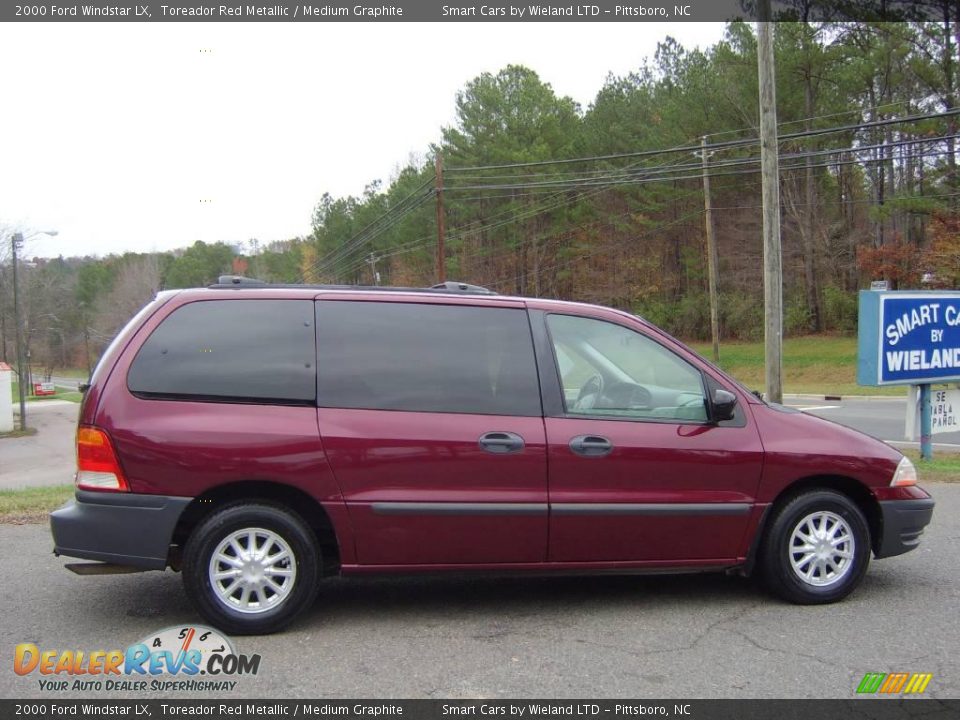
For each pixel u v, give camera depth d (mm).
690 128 39469
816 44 34531
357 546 4500
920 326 10375
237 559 4422
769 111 13727
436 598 5156
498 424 4625
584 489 4672
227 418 4402
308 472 4418
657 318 48438
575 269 48750
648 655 4195
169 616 4754
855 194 40688
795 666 4059
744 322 45188
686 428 4859
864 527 5031
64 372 97438
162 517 4316
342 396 4555
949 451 12758
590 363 4934
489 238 48281
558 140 44719
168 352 4492
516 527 4605
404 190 51688
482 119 44625
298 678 3918
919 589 5312
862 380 10289
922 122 30891
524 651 4246
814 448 4973
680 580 5559
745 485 4875
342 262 59219
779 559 4941
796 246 42375
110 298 72250
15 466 26328
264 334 4598
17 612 4832
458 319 4812
